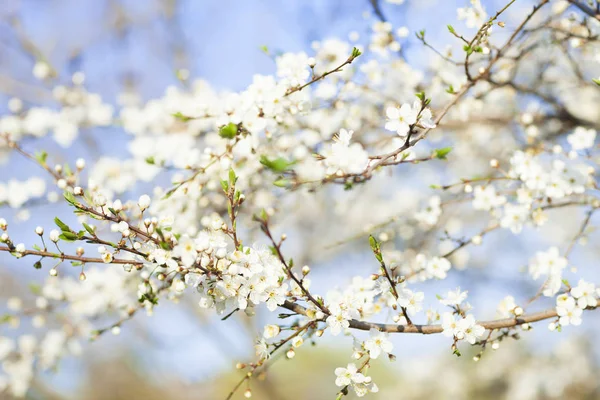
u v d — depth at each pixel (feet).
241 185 13.15
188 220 13.56
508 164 15.98
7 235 7.61
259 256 8.37
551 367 30.40
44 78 18.34
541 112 14.43
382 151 13.26
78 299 15.87
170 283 9.34
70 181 11.44
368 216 23.00
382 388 36.94
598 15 9.81
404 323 8.69
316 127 13.83
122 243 7.76
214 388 37.81
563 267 11.08
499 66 13.85
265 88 9.63
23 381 17.62
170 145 15.44
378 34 13.20
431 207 13.75
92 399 40.65
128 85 23.86
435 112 12.84
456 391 32.81
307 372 47.19
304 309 8.61
